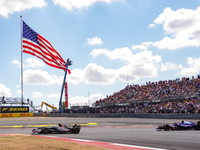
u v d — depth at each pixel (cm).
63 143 985
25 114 4756
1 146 844
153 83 5438
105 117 4538
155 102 4581
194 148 960
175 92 4519
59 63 4831
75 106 5584
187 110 3797
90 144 1073
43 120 3697
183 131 1877
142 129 2197
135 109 4622
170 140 1234
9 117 4484
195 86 4384
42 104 6338
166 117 3822
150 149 927
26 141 987
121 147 977
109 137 1416
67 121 3428
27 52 4441
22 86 4856
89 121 3388
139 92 5319
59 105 5616
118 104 5009
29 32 4488
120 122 3186
